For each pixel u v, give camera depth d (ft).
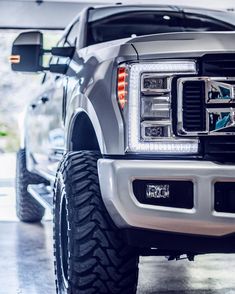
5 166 46.19
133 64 9.05
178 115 8.89
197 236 8.82
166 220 8.72
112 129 9.13
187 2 37.58
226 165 8.68
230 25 14.52
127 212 8.77
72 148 11.08
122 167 8.77
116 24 13.55
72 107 10.72
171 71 8.94
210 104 8.85
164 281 13.30
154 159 8.92
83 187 9.54
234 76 8.88
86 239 9.32
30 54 12.10
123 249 9.40
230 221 8.67
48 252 16.24
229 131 8.82
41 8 37.17
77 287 9.39
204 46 8.95
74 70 11.53
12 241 17.79
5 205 26.37
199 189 8.63
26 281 13.20
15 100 47.11
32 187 17.57
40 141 16.29
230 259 15.75
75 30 13.93
